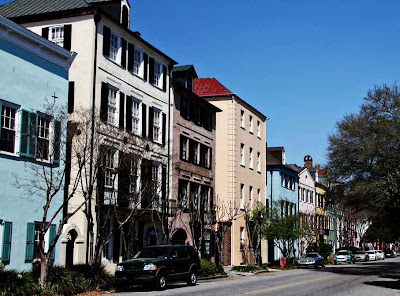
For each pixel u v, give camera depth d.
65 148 21.67
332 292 20.39
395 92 37.44
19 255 19.48
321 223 67.12
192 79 37.59
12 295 15.93
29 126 20.09
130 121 28.61
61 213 21.95
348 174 38.38
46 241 21.06
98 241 21.84
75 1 27.23
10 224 19.12
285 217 46.78
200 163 37.91
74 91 25.50
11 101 19.58
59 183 20.20
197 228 35.12
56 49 21.73
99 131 23.05
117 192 25.22
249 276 32.66
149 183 26.73
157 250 22.23
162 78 32.97
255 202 46.91
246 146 46.19
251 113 48.06
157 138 32.03
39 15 26.69
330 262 57.59
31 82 20.58
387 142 36.06
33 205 20.34
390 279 28.84
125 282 20.48
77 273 19.59
